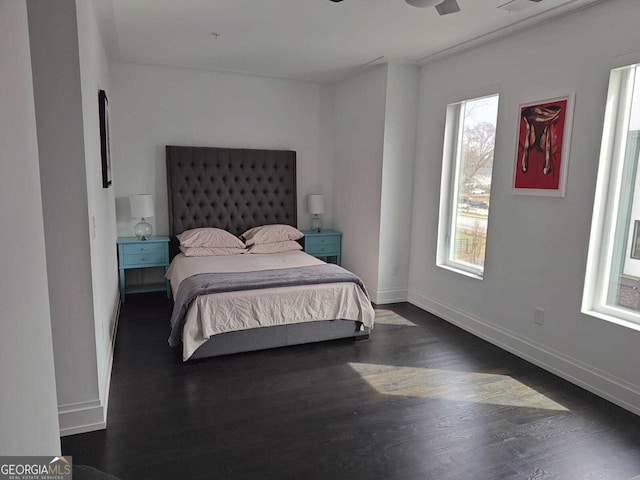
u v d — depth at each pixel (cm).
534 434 240
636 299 275
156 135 487
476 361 335
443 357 341
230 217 517
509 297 354
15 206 96
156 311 436
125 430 236
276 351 348
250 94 518
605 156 280
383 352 349
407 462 215
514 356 345
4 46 92
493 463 215
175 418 249
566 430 244
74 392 230
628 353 267
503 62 350
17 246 97
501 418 255
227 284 328
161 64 471
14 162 96
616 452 226
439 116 425
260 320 331
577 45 290
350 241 527
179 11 307
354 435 237
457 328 406
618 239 284
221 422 246
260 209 530
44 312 121
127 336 371
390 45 379
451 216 429
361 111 490
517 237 344
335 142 555
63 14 203
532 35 323
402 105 450
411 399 276
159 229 503
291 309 341
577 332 298
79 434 232
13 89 98
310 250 531
